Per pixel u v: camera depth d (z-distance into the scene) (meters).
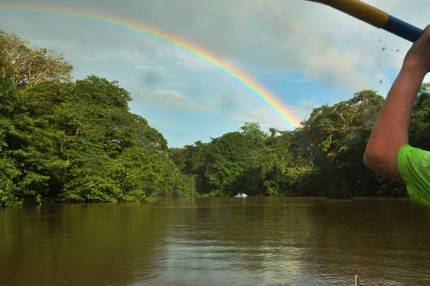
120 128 38.19
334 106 51.12
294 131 63.91
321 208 27.42
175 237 13.06
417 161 1.11
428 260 9.45
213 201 41.97
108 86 41.31
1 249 10.70
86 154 33.09
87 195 32.84
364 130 44.59
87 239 12.49
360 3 1.22
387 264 9.02
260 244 11.73
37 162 27.50
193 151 81.06
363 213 22.44
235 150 72.50
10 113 26.77
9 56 33.44
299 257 9.79
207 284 7.37
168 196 61.31
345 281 7.60
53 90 33.97
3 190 25.67
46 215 20.61
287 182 59.44
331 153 49.53
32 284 7.34
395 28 1.22
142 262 9.17
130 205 31.19
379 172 1.19
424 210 24.02
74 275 7.99
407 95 1.18
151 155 42.00
